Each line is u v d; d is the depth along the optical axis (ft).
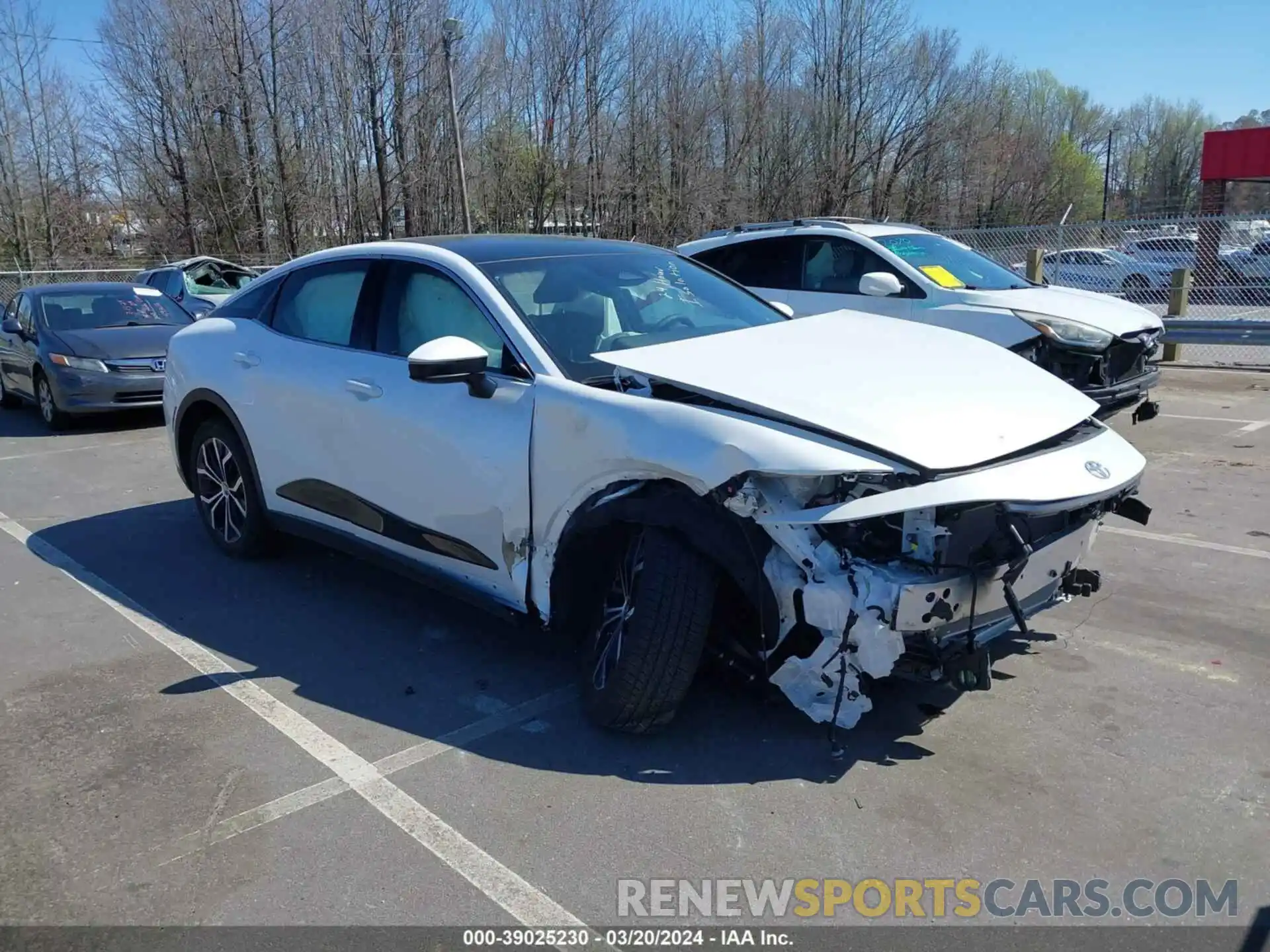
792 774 10.58
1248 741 11.04
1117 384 23.56
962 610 9.78
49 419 32.81
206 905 8.70
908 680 11.54
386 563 14.39
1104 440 11.54
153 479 25.17
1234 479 22.30
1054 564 10.71
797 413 10.14
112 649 14.33
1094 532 11.43
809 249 27.96
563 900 8.70
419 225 106.52
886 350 12.50
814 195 117.50
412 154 104.73
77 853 9.47
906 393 10.93
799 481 9.75
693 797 10.18
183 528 20.45
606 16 109.09
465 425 12.48
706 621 10.37
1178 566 16.81
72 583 17.17
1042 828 9.54
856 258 27.04
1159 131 215.92
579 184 112.57
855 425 9.98
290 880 9.01
